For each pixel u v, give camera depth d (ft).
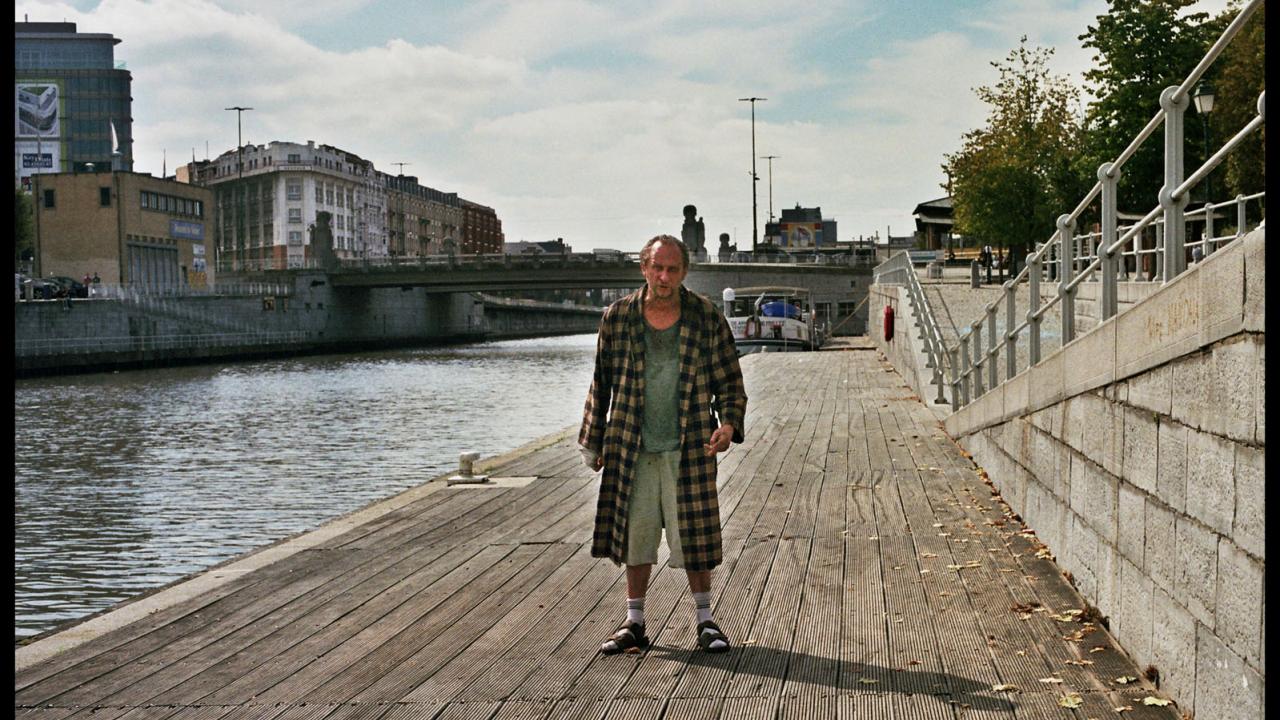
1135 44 115.85
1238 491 12.09
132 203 264.31
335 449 79.71
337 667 17.30
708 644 17.53
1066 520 21.58
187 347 217.97
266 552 26.63
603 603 20.93
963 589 21.07
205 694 16.14
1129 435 16.66
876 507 30.27
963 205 153.99
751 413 58.39
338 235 420.36
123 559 44.62
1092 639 17.60
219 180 422.00
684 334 17.48
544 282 279.49
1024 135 147.02
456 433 89.71
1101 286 21.09
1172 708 14.38
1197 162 87.10
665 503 17.58
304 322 271.90
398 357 249.55
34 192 262.26
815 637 18.25
